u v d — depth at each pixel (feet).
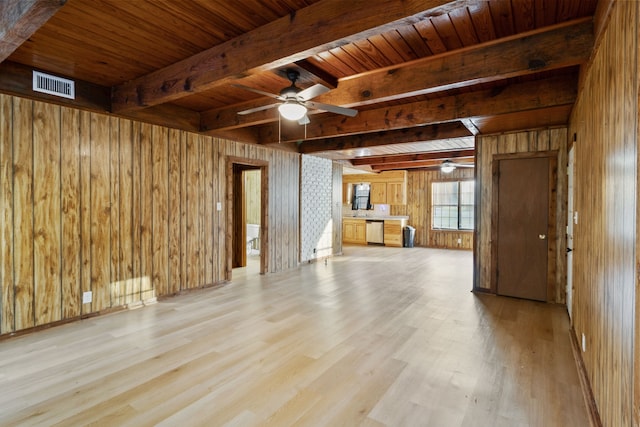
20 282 10.83
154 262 14.58
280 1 7.06
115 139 13.21
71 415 6.84
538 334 11.11
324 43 7.00
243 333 11.13
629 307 4.56
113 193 13.16
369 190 37.60
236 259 22.74
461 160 27.58
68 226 11.91
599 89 6.90
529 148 15.11
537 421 6.70
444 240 33.22
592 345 7.30
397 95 10.14
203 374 8.48
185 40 8.80
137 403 7.25
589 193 8.18
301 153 23.12
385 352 9.75
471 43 8.69
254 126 18.93
